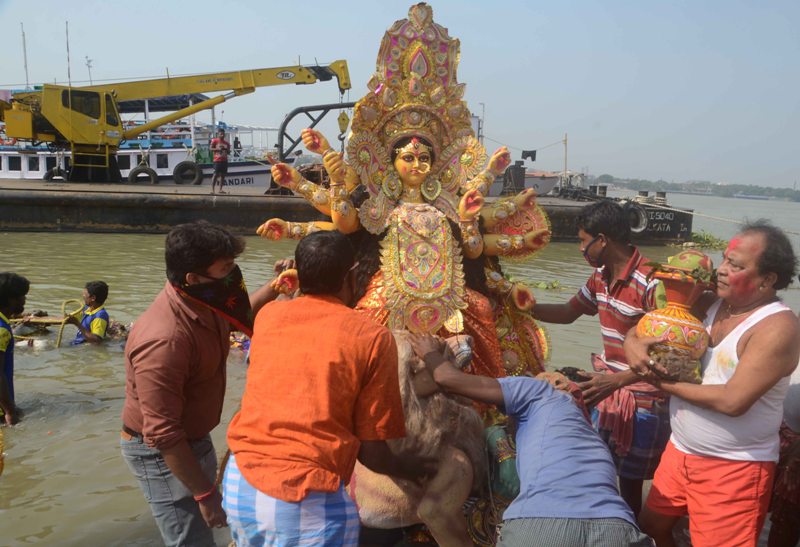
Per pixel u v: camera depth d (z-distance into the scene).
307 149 3.77
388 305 3.71
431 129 4.03
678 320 3.03
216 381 3.16
